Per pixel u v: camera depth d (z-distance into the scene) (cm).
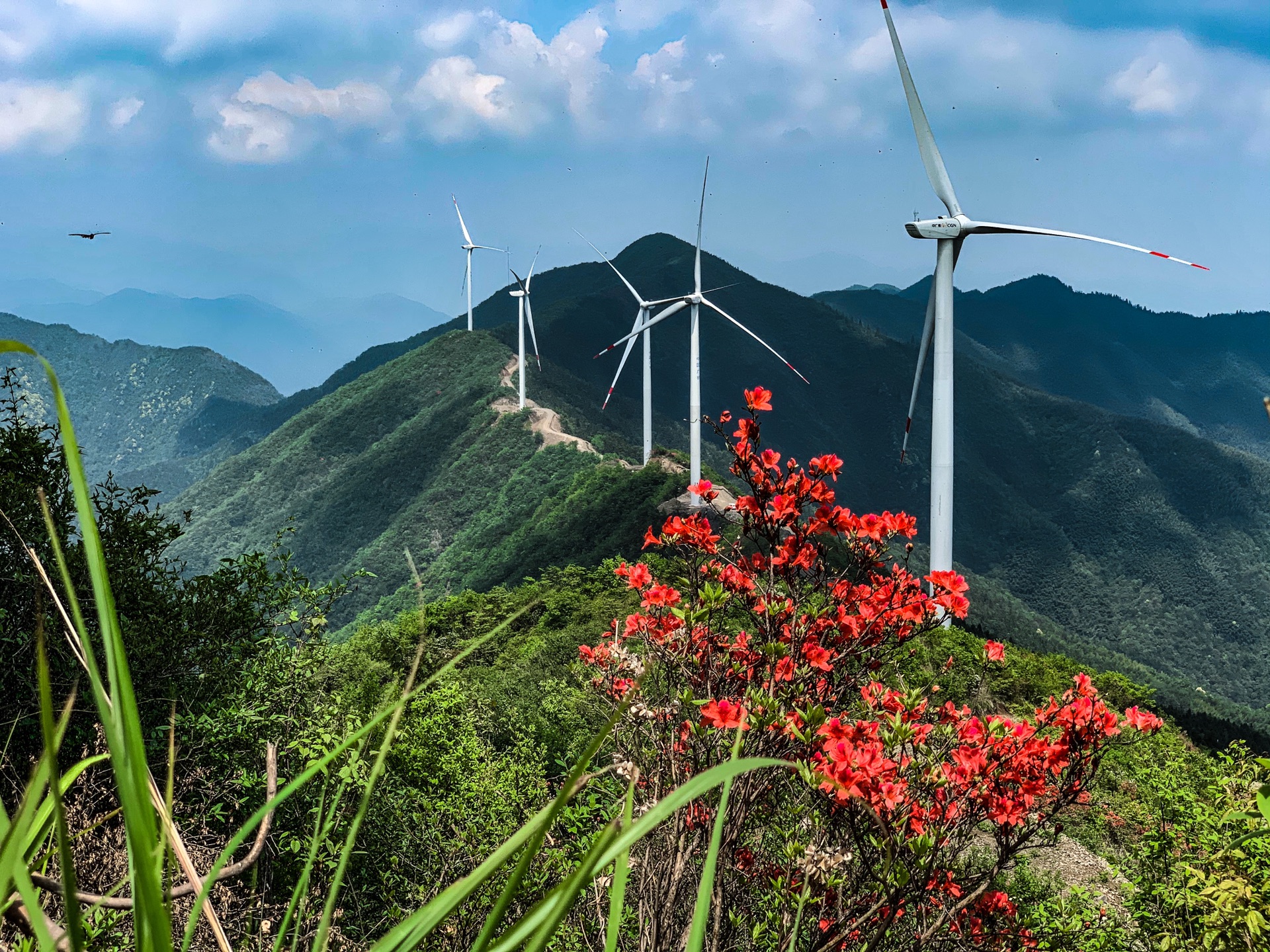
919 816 452
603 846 89
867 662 506
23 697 620
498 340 17875
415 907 640
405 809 748
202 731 722
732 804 419
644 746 459
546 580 4566
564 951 503
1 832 70
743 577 500
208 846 610
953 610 482
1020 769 460
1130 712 461
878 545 492
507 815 750
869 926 427
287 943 409
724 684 485
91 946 345
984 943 501
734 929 443
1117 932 762
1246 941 561
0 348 69
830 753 387
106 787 477
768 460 484
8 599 643
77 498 77
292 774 705
